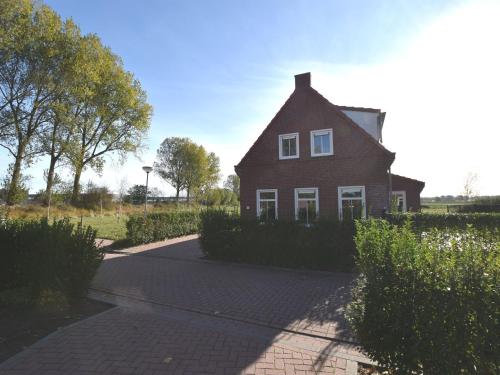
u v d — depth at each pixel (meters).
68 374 3.74
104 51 34.03
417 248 3.35
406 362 3.10
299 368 3.89
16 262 6.73
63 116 30.34
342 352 4.34
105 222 27.28
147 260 11.60
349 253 9.12
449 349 2.83
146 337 4.75
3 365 3.93
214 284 8.08
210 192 57.47
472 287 2.78
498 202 31.92
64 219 6.93
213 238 11.31
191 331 4.99
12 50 26.02
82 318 5.61
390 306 3.18
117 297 7.09
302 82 17.33
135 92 37.97
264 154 18.02
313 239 9.58
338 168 16.06
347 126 16.03
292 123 17.39
